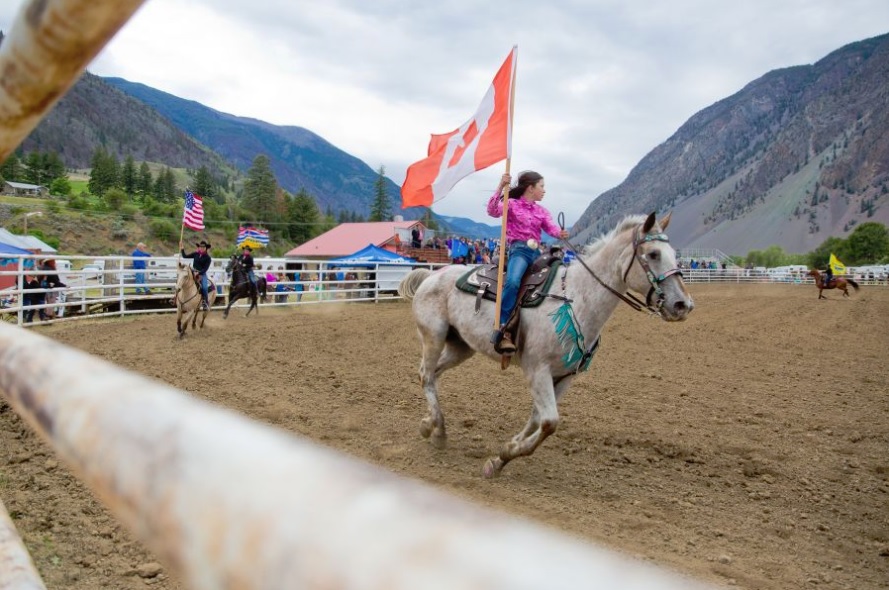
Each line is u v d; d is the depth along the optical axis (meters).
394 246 44.31
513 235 5.52
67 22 0.36
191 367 9.19
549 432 5.04
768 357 12.49
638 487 5.28
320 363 10.20
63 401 0.32
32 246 23.58
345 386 8.55
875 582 3.72
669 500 4.97
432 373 6.12
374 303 23.88
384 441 6.18
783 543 4.26
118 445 0.25
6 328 0.57
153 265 18.61
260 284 20.38
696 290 41.16
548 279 5.26
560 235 5.42
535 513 4.49
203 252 13.98
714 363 11.64
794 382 9.98
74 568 3.34
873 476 5.70
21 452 5.03
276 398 7.55
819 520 4.70
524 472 5.49
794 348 13.80
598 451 6.22
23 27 0.39
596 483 5.31
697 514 4.71
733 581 3.57
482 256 30.30
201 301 12.91
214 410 0.27
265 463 0.20
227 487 0.20
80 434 0.28
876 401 8.65
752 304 26.98
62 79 0.44
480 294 5.52
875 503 5.06
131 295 17.02
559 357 5.13
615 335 15.42
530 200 5.57
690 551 4.00
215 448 0.22
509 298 5.26
